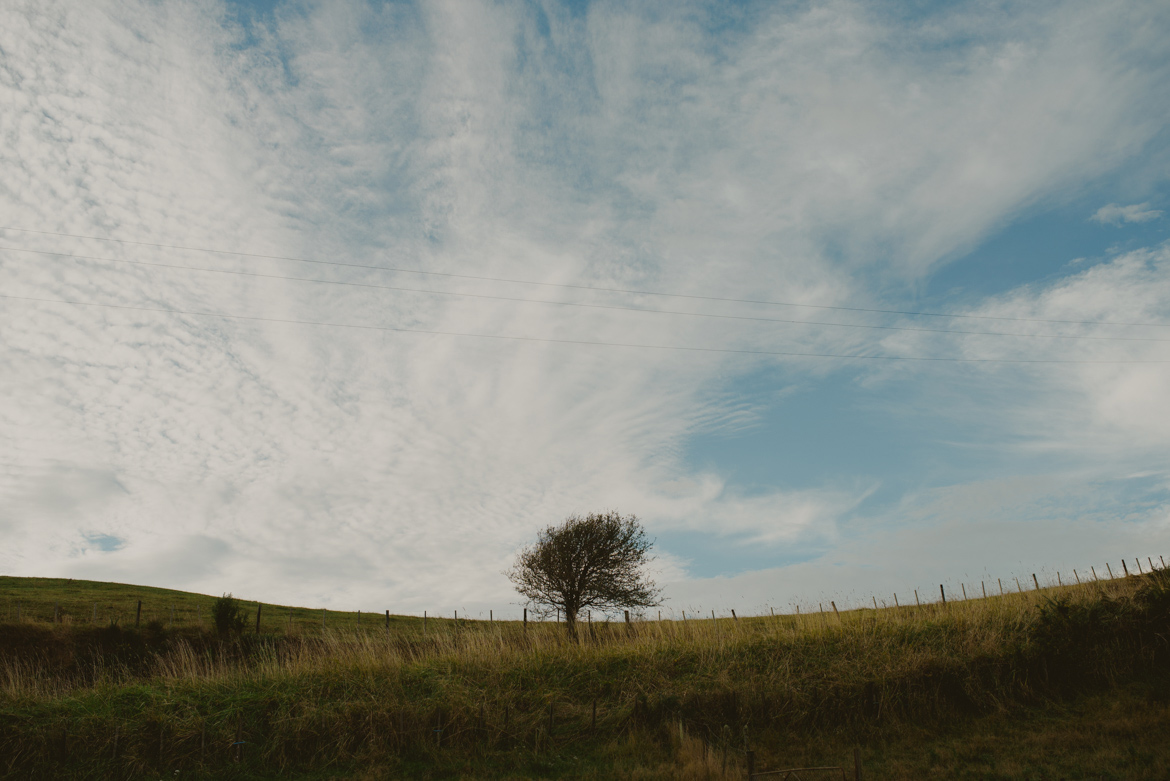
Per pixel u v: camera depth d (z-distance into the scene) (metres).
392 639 20.33
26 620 28.41
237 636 27.39
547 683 16.08
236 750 12.88
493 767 12.67
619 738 13.71
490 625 29.47
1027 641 15.15
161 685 15.59
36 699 14.06
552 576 31.17
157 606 39.09
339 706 14.12
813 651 16.39
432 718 13.98
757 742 13.23
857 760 10.51
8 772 11.77
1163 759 10.34
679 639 18.47
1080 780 10.02
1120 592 16.80
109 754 12.48
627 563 31.72
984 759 11.41
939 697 13.94
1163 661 14.21
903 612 19.28
